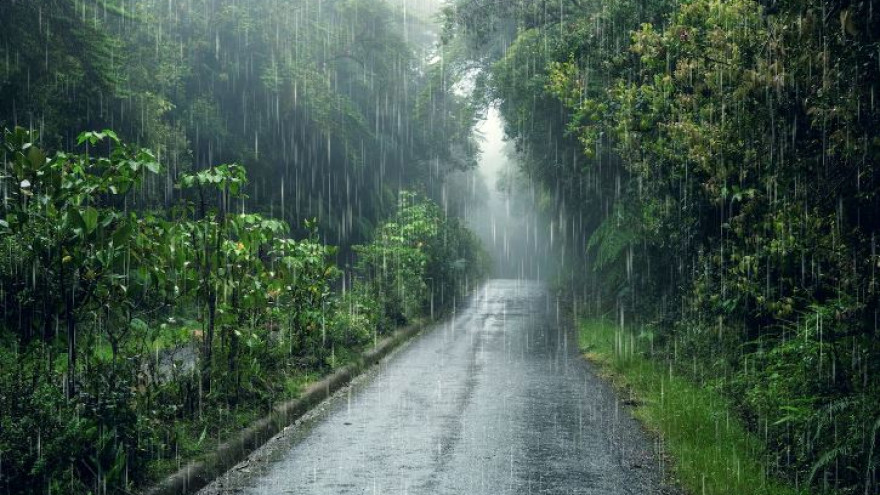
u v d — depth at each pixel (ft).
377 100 137.39
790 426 22.48
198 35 91.76
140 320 21.33
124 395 18.93
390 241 78.84
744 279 28.40
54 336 19.48
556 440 26.02
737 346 32.91
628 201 58.75
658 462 23.35
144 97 65.72
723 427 26.30
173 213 24.70
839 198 22.16
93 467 17.60
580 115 45.24
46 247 18.25
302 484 20.75
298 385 32.50
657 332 47.21
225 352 27.02
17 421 16.43
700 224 35.76
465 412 30.78
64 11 54.80
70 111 55.57
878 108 19.31
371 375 40.78
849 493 19.20
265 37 97.50
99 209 19.67
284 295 35.60
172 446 21.31
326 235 108.37
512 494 20.01
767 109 23.24
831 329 22.49
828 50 19.86
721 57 26.66
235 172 25.49
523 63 74.59
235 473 21.86
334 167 116.16
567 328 69.31
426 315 77.87
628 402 32.89
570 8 65.57
